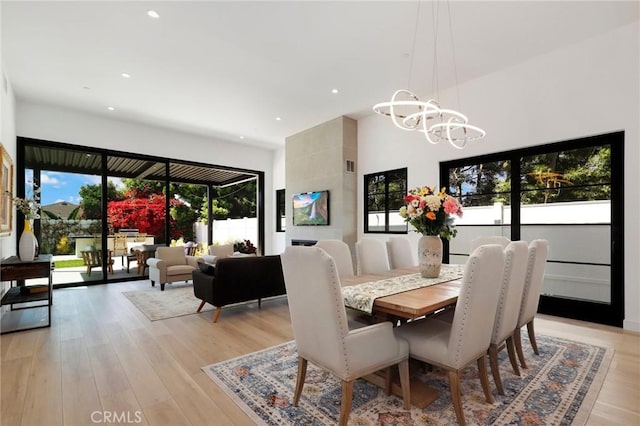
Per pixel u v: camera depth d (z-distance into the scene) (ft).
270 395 6.69
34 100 16.67
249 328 11.03
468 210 15.42
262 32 10.89
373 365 5.64
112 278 19.63
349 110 18.58
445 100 15.72
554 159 12.78
